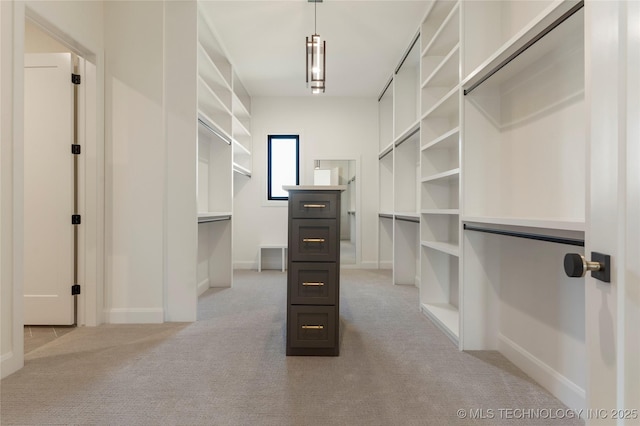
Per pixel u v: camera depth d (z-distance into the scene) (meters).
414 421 1.49
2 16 1.90
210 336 2.52
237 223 5.51
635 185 0.63
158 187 2.81
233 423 1.47
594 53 0.74
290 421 1.49
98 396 1.68
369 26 3.44
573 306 1.61
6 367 1.90
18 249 1.98
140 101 2.81
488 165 2.24
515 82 2.07
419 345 2.36
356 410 1.57
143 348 2.29
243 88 5.19
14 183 1.96
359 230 5.58
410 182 4.37
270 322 2.85
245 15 3.24
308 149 5.55
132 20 2.80
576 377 1.58
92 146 2.73
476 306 2.27
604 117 0.71
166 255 2.86
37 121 2.71
